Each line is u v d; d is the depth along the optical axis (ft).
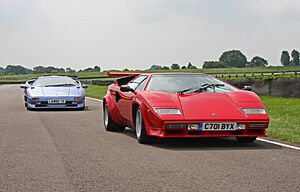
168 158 19.74
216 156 20.15
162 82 25.38
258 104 23.15
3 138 26.71
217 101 23.15
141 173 16.72
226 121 22.03
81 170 17.39
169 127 21.90
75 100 49.29
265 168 17.40
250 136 22.59
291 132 28.02
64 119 39.14
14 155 20.83
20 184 15.25
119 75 33.27
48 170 17.46
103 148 22.75
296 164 18.20
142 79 26.73
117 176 16.28
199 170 17.12
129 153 21.16
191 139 25.84
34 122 36.42
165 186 14.71
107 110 30.58
